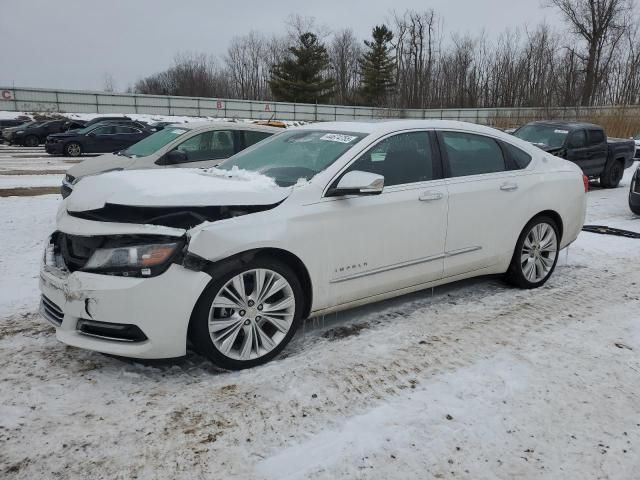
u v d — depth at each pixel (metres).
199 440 2.78
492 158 4.89
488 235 4.73
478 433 2.87
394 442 2.78
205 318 3.29
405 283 4.28
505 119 40.97
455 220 4.46
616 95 47.72
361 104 67.19
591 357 3.77
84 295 3.17
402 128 4.32
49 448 2.69
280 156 4.31
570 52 50.81
